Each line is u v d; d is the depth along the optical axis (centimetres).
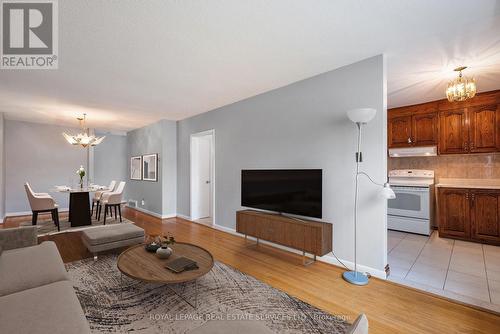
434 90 367
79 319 127
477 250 341
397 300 218
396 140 467
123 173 826
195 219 559
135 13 189
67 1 175
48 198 478
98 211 571
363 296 225
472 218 376
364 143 270
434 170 457
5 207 593
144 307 206
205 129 508
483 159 409
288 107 347
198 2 177
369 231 265
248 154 408
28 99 417
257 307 207
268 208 350
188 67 289
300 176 312
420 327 182
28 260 198
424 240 389
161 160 588
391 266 289
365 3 179
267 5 180
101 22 200
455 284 245
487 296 222
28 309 132
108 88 362
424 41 232
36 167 647
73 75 311
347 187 283
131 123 636
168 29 211
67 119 594
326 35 222
